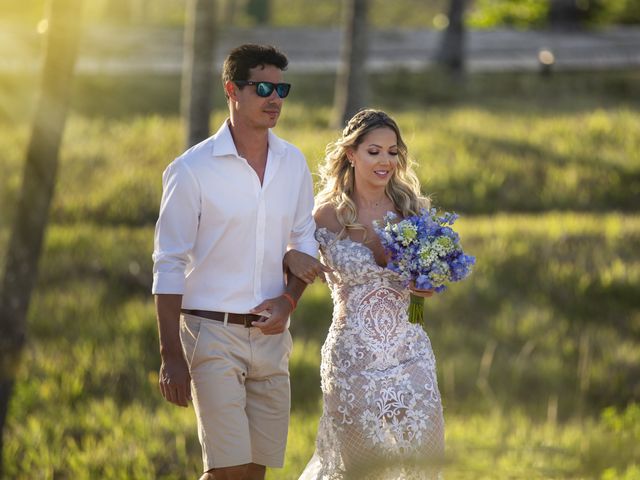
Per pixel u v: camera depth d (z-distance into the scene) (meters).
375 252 12.73
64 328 27.25
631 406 25.20
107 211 39.22
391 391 12.08
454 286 31.48
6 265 17.30
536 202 44.41
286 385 11.96
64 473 19.20
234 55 11.20
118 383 24.45
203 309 11.46
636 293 32.47
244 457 11.34
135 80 61.28
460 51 70.81
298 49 76.00
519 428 21.45
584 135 52.94
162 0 126.94
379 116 12.60
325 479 12.62
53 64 16.92
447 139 50.12
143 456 19.09
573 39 87.44
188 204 11.19
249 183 11.29
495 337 29.34
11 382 17.53
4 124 48.28
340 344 12.38
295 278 11.80
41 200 17.19
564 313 31.69
